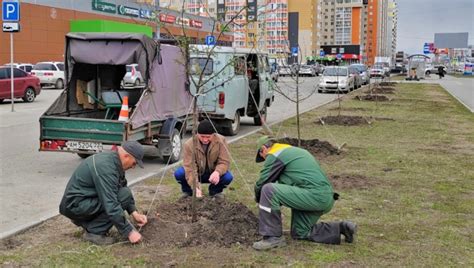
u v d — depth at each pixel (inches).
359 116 688.4
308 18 3358.8
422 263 185.3
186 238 199.9
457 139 506.0
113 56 367.2
